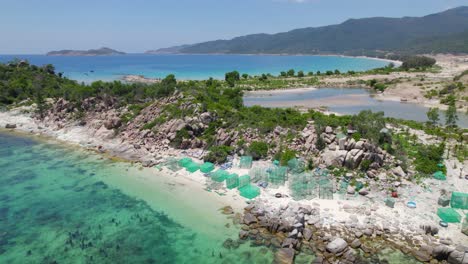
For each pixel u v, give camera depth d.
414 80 173.00
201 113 76.75
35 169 65.50
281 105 121.56
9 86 126.94
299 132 65.81
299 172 55.81
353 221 42.25
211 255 37.91
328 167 55.91
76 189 56.44
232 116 76.75
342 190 49.47
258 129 69.62
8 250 39.62
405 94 145.25
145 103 92.94
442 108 117.62
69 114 99.00
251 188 51.25
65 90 112.00
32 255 38.66
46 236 42.62
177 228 43.75
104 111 95.88
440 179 51.59
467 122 94.31
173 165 63.50
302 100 135.00
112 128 85.25
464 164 55.94
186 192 53.78
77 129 91.19
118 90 103.75
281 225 41.06
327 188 48.75
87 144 80.12
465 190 48.50
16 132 93.62
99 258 38.09
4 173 63.50
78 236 42.59
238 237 40.97
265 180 54.28
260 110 82.62
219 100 89.12
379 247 37.66
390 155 56.12
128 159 69.81
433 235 39.25
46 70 166.50
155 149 72.19
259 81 194.12
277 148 64.06
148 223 45.31
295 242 38.06
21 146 80.56
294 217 41.59
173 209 48.69
